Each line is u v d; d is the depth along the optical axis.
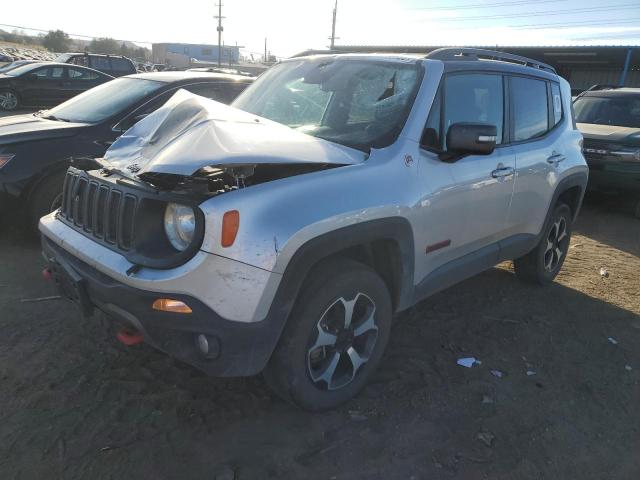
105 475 2.39
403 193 2.95
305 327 2.62
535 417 3.03
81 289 2.66
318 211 2.52
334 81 3.57
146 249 2.47
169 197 2.41
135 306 2.40
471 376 3.38
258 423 2.79
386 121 3.19
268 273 2.36
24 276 4.36
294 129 3.35
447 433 2.83
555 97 4.70
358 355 2.97
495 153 3.79
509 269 5.45
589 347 3.90
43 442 2.56
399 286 3.13
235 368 2.45
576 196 5.10
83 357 3.27
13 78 15.89
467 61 3.64
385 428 2.84
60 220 3.11
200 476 2.42
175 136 2.80
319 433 2.75
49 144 4.85
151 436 2.64
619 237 7.04
